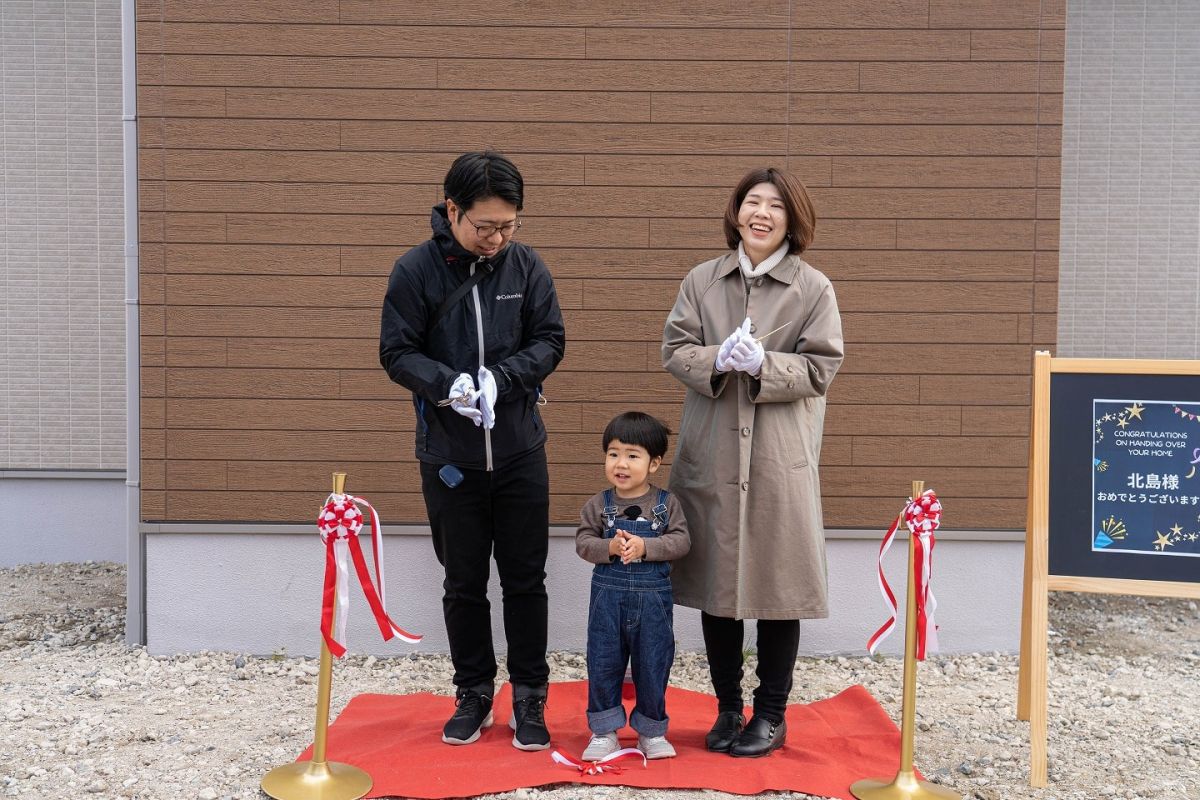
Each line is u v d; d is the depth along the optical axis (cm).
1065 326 616
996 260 471
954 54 467
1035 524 366
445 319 361
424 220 467
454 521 369
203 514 470
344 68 462
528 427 372
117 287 657
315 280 466
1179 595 358
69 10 647
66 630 524
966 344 473
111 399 661
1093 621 552
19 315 655
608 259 469
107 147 653
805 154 469
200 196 462
